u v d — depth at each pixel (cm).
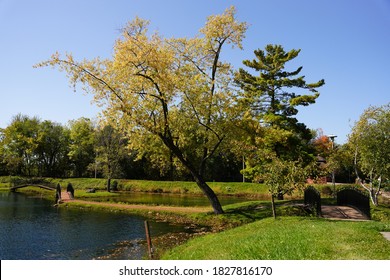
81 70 2062
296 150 3250
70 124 7731
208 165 6675
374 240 1051
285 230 1358
